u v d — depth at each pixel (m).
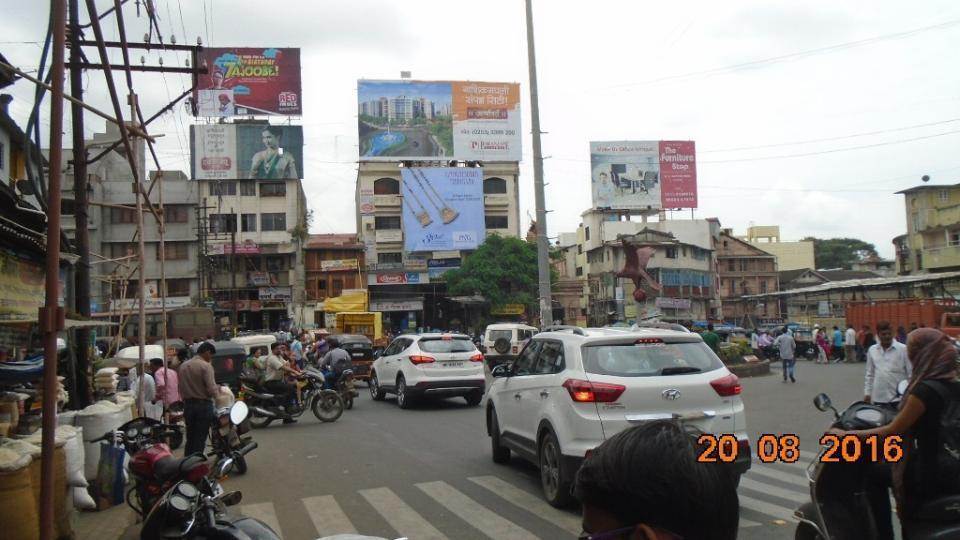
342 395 16.88
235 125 51.19
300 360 24.34
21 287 7.61
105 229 47.28
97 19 7.80
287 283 51.69
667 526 1.53
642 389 6.68
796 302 64.62
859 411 4.54
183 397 9.15
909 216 46.44
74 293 10.78
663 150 58.53
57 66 4.74
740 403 6.97
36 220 7.66
